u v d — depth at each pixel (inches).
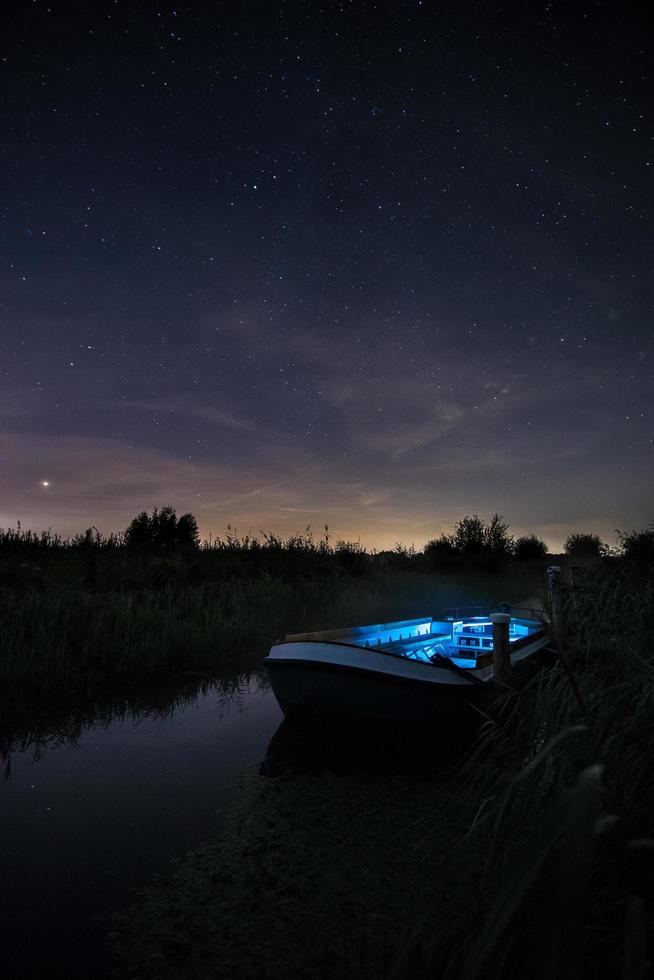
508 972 97.1
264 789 223.1
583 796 55.2
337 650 260.1
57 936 138.9
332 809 204.4
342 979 120.1
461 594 811.4
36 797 216.5
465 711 259.0
